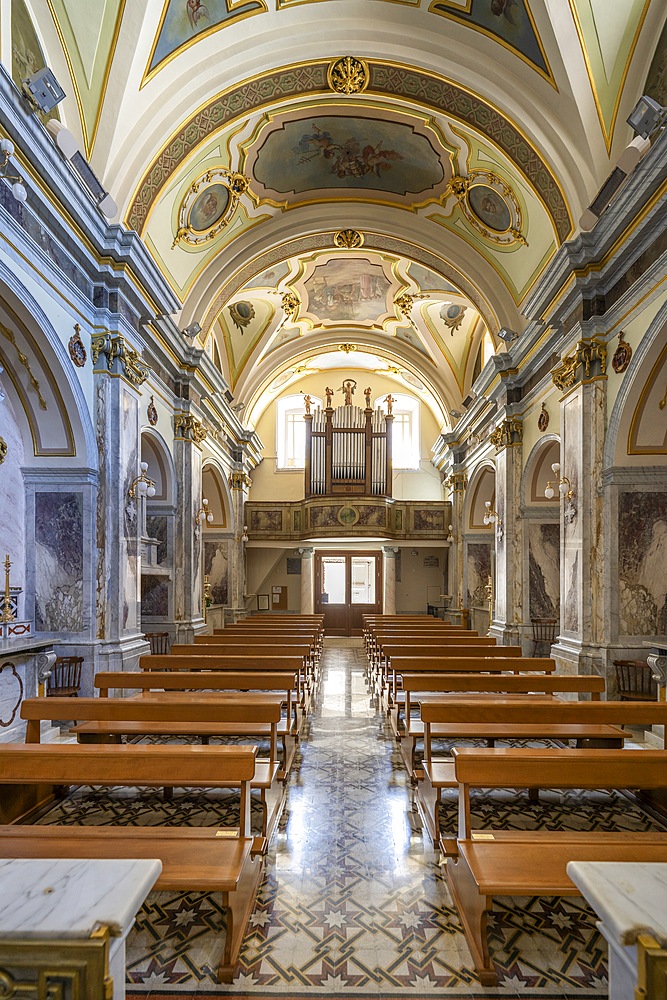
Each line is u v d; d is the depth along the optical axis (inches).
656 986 48.4
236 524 682.8
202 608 471.2
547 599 432.1
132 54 256.7
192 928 119.4
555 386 371.6
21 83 207.5
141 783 122.2
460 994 101.3
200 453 465.1
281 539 788.6
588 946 114.4
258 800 186.1
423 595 827.4
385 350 687.1
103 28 248.5
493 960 110.0
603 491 297.0
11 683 226.5
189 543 427.2
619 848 115.7
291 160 388.2
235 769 120.6
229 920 106.1
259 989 102.0
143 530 338.3
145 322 341.7
